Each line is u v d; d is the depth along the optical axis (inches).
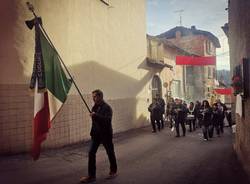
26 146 388.5
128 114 710.5
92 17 553.6
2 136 369.1
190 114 737.6
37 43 280.8
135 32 765.3
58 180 275.0
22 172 300.7
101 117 272.1
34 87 271.3
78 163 348.2
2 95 372.5
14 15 385.4
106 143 281.0
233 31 460.8
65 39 465.7
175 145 497.0
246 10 274.7
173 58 1113.4
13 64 382.9
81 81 508.7
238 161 365.7
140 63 792.3
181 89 1201.4
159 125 703.1
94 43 559.2
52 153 401.1
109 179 279.6
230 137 612.1
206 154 413.4
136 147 474.6
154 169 321.7
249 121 272.1
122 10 692.7
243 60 286.4
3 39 376.8
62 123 453.4
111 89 629.3
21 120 385.1
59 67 283.6
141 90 794.8
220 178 287.1
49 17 434.3
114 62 644.7
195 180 279.7
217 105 646.5
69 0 476.7
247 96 285.0
